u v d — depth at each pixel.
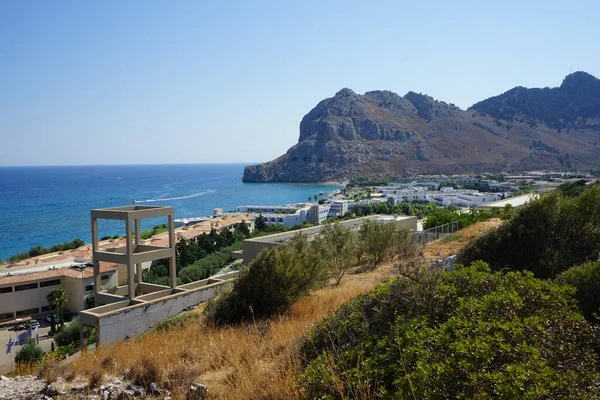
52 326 35.28
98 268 21.75
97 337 16.83
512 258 10.41
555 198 10.62
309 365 4.34
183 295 19.89
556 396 2.91
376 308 5.19
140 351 7.15
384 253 20.84
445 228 29.28
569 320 3.99
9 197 198.62
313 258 12.88
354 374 3.80
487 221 27.69
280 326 7.98
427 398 3.04
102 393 5.26
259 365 5.66
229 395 4.82
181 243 48.25
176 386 5.41
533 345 3.50
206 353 6.71
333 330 5.22
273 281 11.64
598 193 10.14
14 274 42.03
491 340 3.33
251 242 25.95
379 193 169.50
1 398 5.27
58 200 183.12
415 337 3.87
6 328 37.84
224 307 11.68
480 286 4.86
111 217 21.12
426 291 4.88
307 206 121.38
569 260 9.50
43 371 6.17
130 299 19.81
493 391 2.89
